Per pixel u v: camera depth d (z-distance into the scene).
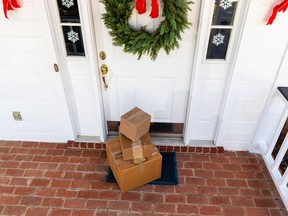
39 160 2.62
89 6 2.02
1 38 2.16
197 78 2.28
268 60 2.13
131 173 2.17
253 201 2.23
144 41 2.01
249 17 1.92
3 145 2.79
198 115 2.58
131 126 2.10
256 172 2.50
